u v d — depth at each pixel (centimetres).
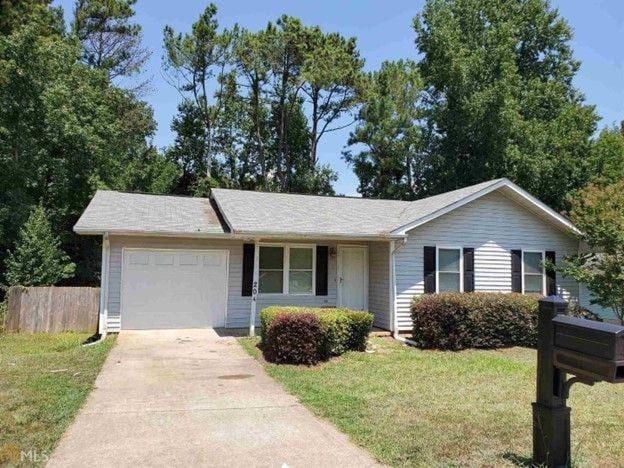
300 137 3378
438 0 2731
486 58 2539
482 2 2678
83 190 2038
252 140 3381
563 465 420
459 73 2512
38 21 1872
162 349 1023
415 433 535
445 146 2683
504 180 1402
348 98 3222
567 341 406
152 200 1484
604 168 2122
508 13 2684
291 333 920
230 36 3061
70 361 883
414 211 1509
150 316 1267
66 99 1947
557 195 2278
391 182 3031
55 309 1334
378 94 3078
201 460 454
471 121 2481
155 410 610
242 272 1341
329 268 1423
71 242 2056
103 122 2141
